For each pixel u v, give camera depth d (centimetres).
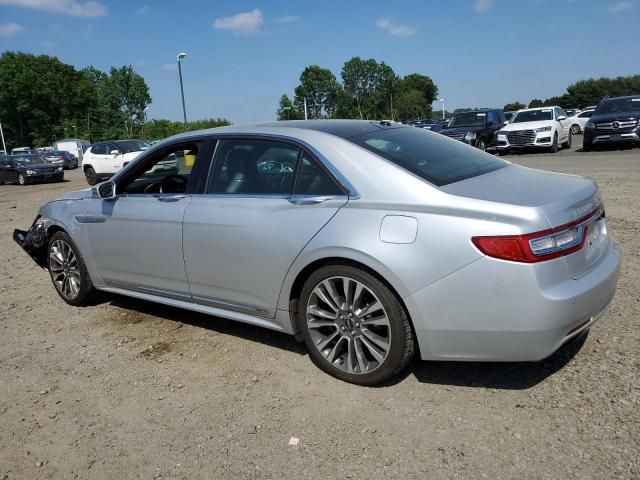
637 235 631
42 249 554
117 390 356
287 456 279
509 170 372
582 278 300
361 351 334
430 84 14588
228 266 380
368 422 303
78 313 505
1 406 346
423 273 298
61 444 302
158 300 444
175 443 296
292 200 350
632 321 396
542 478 250
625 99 1894
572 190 318
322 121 405
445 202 302
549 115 2012
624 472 249
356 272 321
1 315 513
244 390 346
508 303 282
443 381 339
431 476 257
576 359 350
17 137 8788
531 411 300
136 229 436
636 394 306
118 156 2102
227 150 397
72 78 9094
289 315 360
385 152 346
